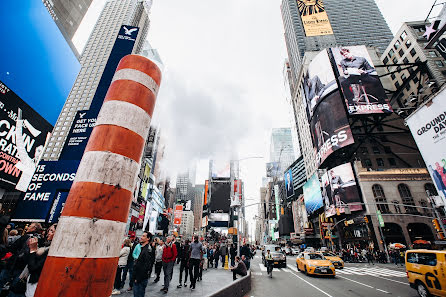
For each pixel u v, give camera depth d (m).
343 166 42.50
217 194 64.25
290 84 119.31
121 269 7.35
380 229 31.83
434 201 23.89
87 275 1.75
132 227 37.56
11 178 8.66
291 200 91.75
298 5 119.12
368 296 9.15
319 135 49.75
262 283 12.12
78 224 1.84
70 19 64.44
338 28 110.25
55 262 1.73
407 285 11.58
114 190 2.06
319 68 51.16
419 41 48.62
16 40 8.80
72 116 71.50
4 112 8.35
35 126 9.59
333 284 11.83
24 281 3.97
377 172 39.44
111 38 86.00
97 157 2.11
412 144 46.28
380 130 49.03
